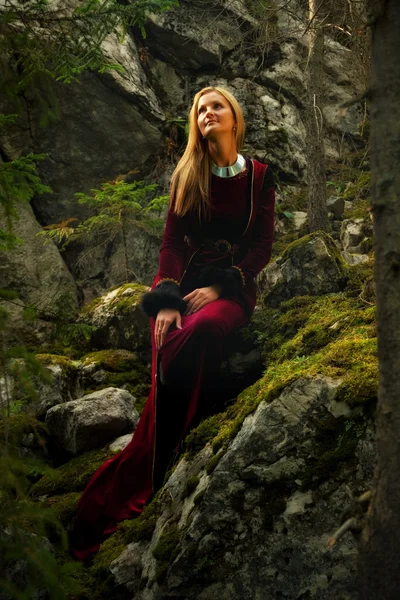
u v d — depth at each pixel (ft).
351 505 6.45
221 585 8.70
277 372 10.57
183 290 12.14
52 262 17.28
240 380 13.14
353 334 10.91
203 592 8.75
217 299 11.57
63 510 11.38
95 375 14.64
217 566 8.77
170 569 8.88
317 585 8.31
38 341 15.84
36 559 7.12
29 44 8.81
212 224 11.97
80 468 12.29
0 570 7.73
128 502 11.27
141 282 17.58
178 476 10.24
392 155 5.94
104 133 18.28
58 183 18.17
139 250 17.83
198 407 11.09
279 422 8.98
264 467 8.88
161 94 19.85
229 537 8.82
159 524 9.84
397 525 5.86
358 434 8.66
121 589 9.68
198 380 11.09
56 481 12.10
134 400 13.56
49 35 10.13
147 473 11.33
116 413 12.74
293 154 19.76
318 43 15.94
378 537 5.97
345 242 15.87
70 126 17.95
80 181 18.33
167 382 11.05
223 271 11.58
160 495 10.38
